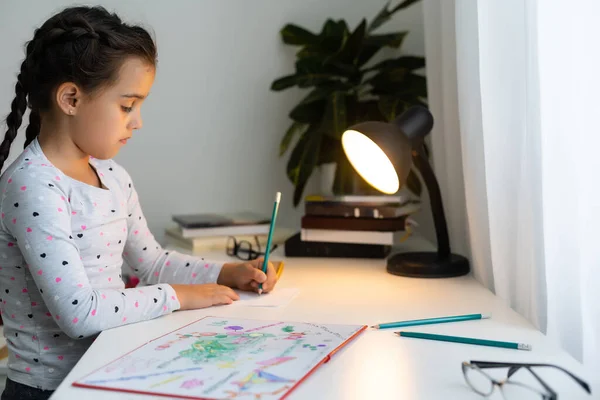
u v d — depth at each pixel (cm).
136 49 108
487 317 102
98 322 98
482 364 75
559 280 103
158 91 211
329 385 73
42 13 204
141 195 214
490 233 121
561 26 99
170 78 211
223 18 210
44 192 102
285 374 75
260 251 169
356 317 104
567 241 102
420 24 206
